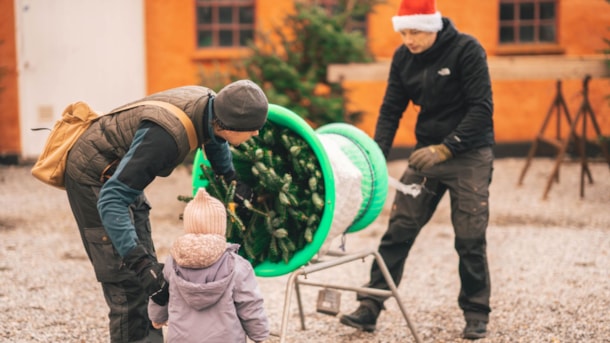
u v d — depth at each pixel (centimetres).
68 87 1078
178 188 929
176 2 1083
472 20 1098
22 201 851
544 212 771
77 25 1073
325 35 806
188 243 278
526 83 1112
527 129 1119
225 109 282
